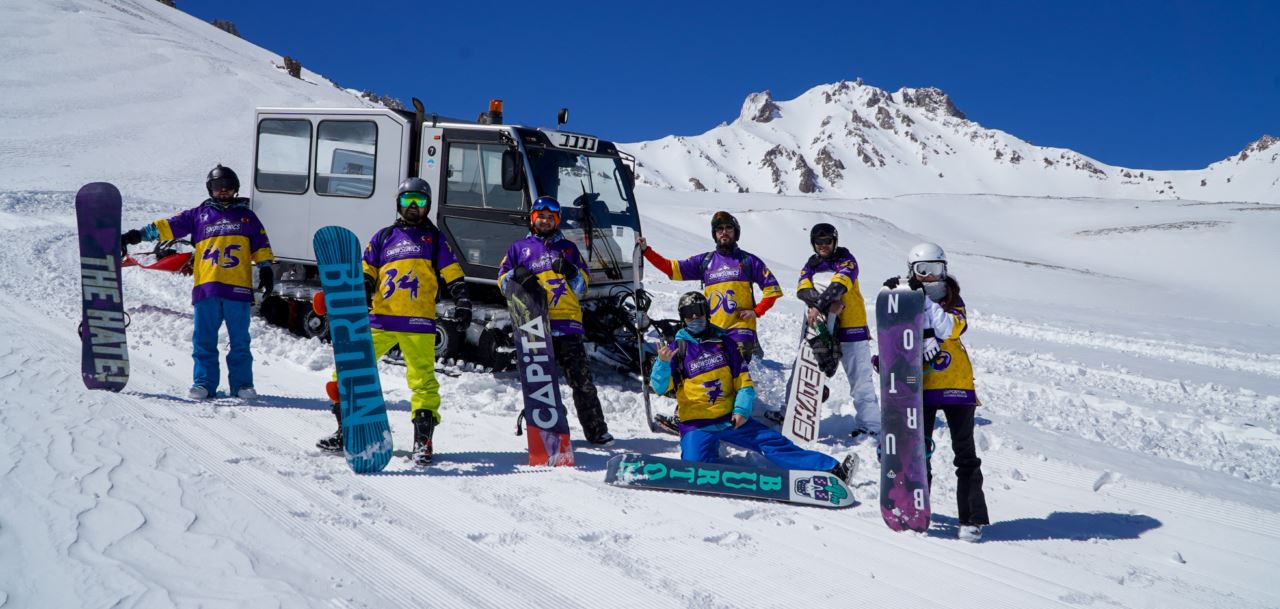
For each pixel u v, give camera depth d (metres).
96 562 3.18
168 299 10.80
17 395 5.46
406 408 6.35
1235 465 5.91
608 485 4.70
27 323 8.14
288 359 7.79
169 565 3.22
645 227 44.72
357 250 4.82
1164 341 14.88
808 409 5.78
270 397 6.28
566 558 3.63
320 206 8.70
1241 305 41.75
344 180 8.53
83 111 50.94
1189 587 3.63
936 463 5.52
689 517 4.25
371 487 4.45
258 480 4.36
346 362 4.72
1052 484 5.14
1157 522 4.50
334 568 3.35
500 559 3.58
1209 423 7.26
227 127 53.31
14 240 15.69
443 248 5.25
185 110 55.25
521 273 5.10
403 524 3.92
